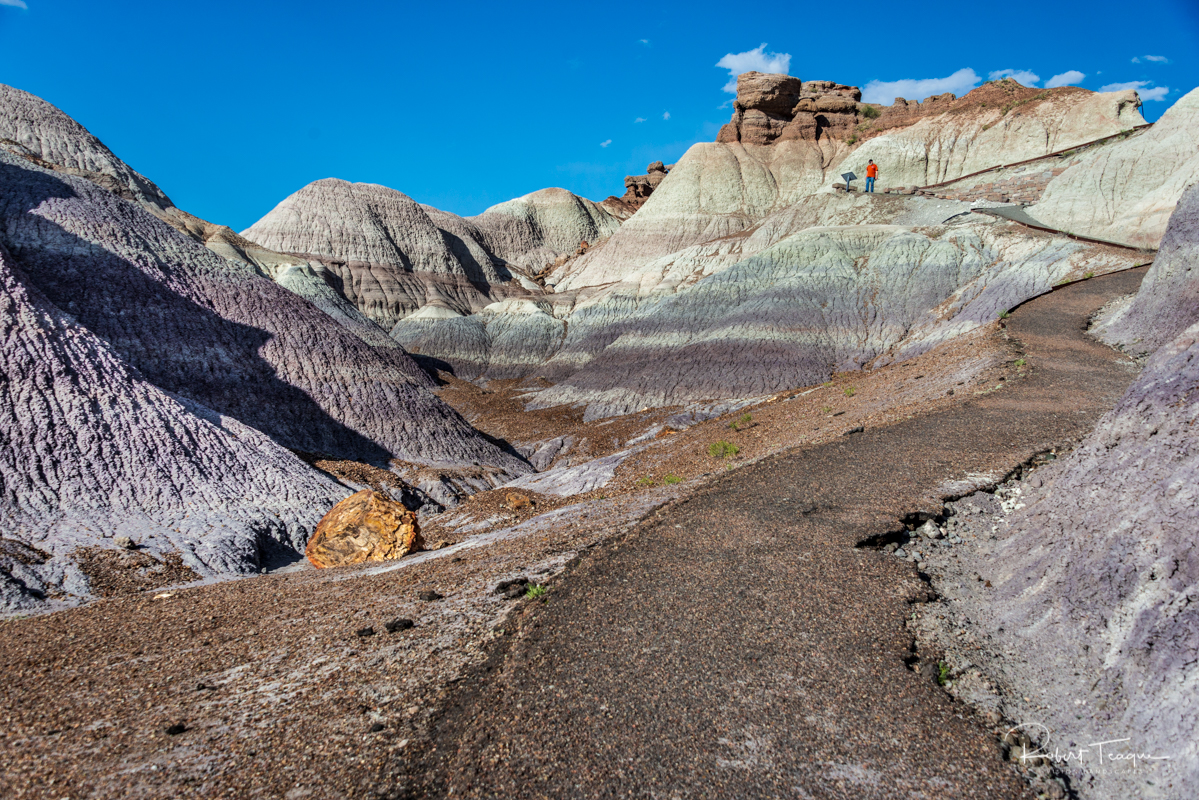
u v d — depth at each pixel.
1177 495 5.77
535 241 134.00
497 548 11.05
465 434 39.03
